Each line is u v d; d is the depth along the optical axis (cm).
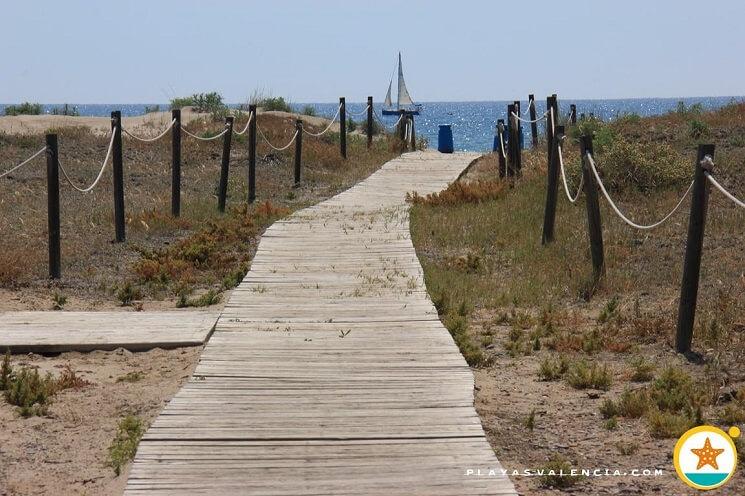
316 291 1500
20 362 1188
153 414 966
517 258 1788
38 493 780
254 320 1304
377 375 1033
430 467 770
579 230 1939
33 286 1633
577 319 1359
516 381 1084
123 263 1844
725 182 2166
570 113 3972
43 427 940
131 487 726
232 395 958
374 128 5256
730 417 895
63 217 2289
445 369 1059
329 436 838
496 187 2467
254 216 2322
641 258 1717
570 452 852
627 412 944
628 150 2211
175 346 1241
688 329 1166
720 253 1689
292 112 5203
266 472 757
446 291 1517
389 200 2605
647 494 751
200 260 1839
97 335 1267
